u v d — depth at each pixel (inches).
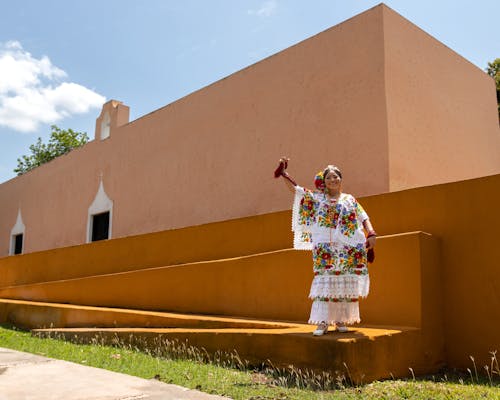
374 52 316.5
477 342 206.4
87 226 559.2
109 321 302.5
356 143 315.6
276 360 185.5
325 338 172.6
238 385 165.8
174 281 309.4
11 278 485.1
